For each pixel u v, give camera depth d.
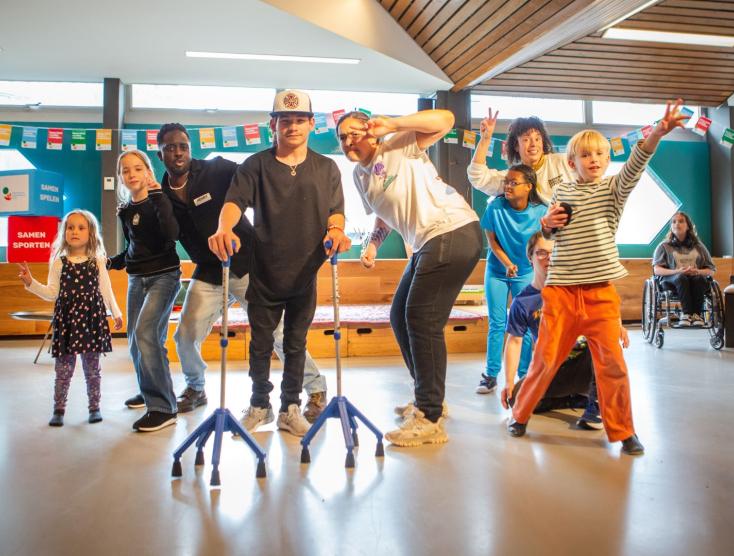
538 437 2.26
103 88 6.79
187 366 2.76
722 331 4.82
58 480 1.78
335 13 5.61
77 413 2.72
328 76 6.72
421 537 1.37
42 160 6.72
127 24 5.43
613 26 5.80
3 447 2.15
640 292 6.91
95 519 1.48
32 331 5.88
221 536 1.38
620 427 2.07
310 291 2.33
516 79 6.80
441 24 5.88
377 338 4.64
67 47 5.91
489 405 2.84
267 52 6.07
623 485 1.71
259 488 1.70
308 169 2.22
